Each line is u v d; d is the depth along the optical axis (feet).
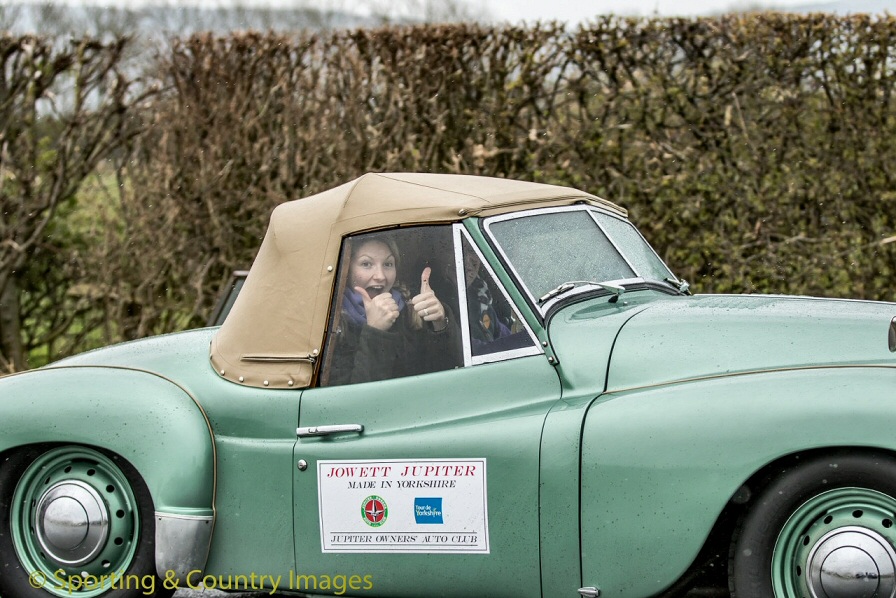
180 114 34.47
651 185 32.83
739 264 32.60
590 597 14.07
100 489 16.78
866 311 14.99
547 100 33.40
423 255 15.83
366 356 15.85
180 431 16.17
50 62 34.30
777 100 32.71
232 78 34.19
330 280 16.17
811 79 32.76
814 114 32.78
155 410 16.40
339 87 33.83
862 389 13.23
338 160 33.71
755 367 14.14
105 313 35.14
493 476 14.60
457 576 14.83
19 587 16.92
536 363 14.99
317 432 15.69
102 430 16.44
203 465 16.05
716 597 15.47
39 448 16.98
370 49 33.71
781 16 32.65
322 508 15.53
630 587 13.89
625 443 13.93
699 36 32.81
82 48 34.35
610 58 33.09
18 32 34.35
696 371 14.33
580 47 33.14
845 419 13.08
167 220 34.30
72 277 35.50
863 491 13.28
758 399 13.55
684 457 13.64
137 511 16.70
